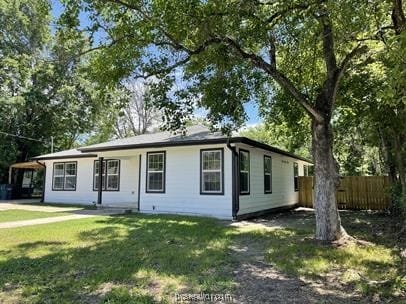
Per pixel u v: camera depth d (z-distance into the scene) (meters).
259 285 4.48
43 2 7.11
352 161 18.66
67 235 7.85
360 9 5.32
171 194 12.87
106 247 6.59
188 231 8.49
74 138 28.77
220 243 7.03
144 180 13.62
